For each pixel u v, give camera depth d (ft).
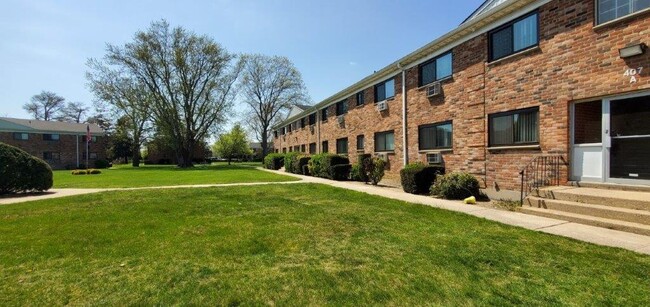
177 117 126.41
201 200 31.30
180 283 11.43
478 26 31.99
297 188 40.98
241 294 10.50
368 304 9.80
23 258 14.30
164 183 52.80
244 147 184.65
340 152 69.05
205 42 126.62
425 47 38.86
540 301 9.80
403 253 14.35
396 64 45.44
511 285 10.92
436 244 15.58
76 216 23.73
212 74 129.80
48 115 191.11
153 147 150.51
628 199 18.65
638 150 20.83
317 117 83.51
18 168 37.68
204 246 15.84
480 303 9.77
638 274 11.65
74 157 145.28
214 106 133.28
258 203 29.09
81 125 154.81
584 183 23.31
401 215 22.80
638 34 20.25
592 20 22.71
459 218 21.47
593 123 23.31
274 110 169.48
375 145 53.88
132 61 119.65
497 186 30.32
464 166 34.27
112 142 158.61
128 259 14.08
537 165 26.53
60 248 15.75
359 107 59.31
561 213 20.93
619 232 17.37
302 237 17.29
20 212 25.73
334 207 26.48
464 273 12.00
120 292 10.79
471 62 33.40
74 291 10.93
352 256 14.08
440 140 38.63
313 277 11.81
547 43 25.73
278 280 11.59
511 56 28.71
